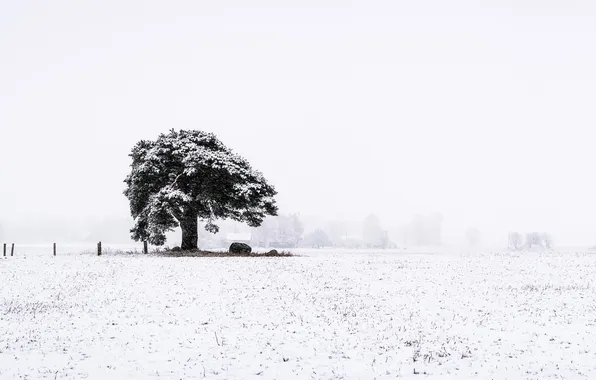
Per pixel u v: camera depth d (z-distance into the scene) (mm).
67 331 14883
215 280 22609
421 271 25688
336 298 19781
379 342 14109
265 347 13516
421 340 14273
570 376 11055
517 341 14000
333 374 11352
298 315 17203
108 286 21328
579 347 13289
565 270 26203
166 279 22719
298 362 12258
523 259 31094
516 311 17672
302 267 26203
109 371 11336
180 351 13055
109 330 15086
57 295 19703
